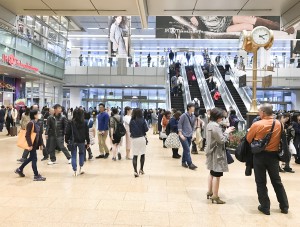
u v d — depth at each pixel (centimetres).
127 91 3391
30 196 564
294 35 2464
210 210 505
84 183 664
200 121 1155
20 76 2152
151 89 3372
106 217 462
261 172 503
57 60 2669
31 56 2122
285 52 3300
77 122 741
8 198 550
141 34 3391
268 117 508
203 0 891
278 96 3259
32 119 694
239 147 534
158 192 604
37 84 2575
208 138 544
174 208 511
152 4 934
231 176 757
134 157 746
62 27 2784
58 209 495
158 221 451
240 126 1478
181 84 2188
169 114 1321
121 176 741
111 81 3028
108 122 1020
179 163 935
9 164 876
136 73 3017
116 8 902
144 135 757
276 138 496
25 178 704
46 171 788
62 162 920
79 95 3294
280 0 885
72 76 3038
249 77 2439
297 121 969
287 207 498
